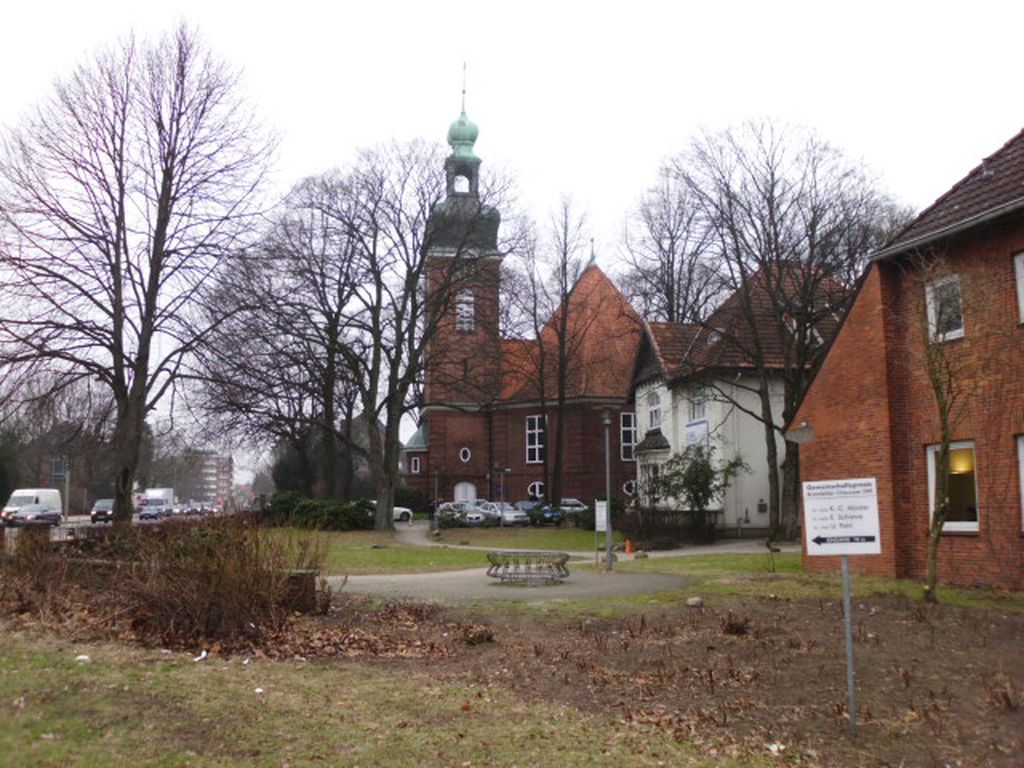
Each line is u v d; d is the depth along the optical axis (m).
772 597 13.85
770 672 9.16
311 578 12.25
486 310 44.09
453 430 65.69
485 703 7.97
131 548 12.95
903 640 10.56
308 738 6.57
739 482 37.12
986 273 15.53
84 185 26.75
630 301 48.47
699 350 38.88
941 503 13.64
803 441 18.83
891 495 17.05
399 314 42.34
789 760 6.78
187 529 11.98
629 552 29.33
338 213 39.84
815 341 34.81
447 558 26.64
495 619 12.12
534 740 6.90
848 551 7.38
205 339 28.09
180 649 9.66
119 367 27.02
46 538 13.32
